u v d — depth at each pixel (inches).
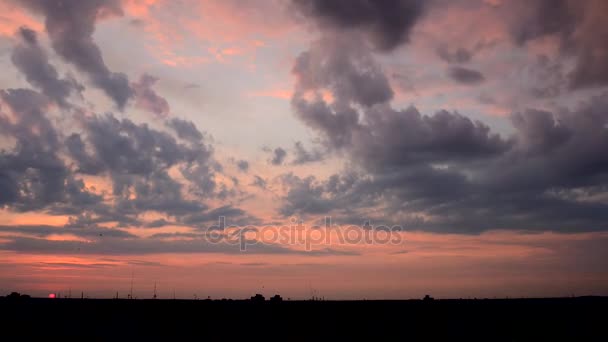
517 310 2832.2
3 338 2041.1
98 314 2554.1
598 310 2751.0
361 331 2330.2
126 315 2559.1
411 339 2172.7
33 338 2064.5
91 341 2052.2
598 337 2151.8
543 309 2847.0
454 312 2792.8
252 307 2923.2
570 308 2854.3
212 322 2492.6
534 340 2133.4
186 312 2706.7
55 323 2322.8
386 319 2615.7
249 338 2175.2
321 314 2741.1
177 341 2094.0
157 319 2506.2
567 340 2118.6
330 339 2174.0
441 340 2144.4
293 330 2352.4
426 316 2689.5
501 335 2231.8
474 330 2338.8
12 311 2497.5
